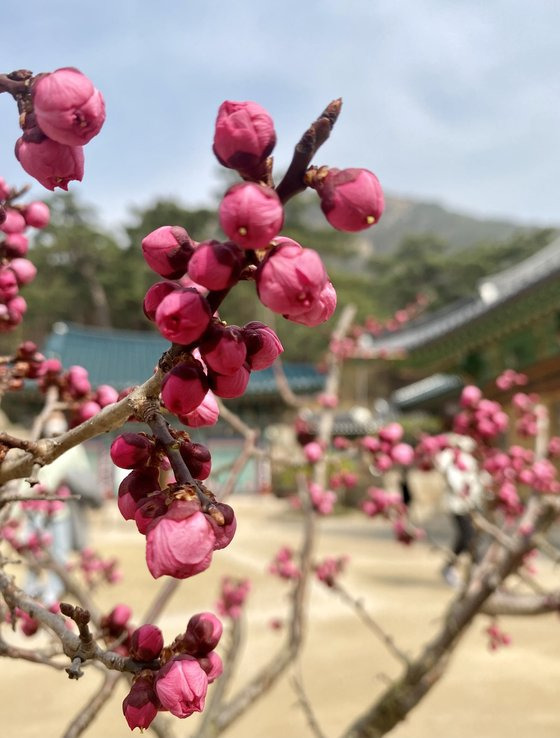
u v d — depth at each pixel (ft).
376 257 200.64
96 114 2.86
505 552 10.28
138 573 32.17
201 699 3.03
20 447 3.44
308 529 11.66
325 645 20.94
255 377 86.48
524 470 11.38
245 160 2.66
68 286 150.71
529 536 10.20
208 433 86.89
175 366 2.98
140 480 3.15
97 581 13.75
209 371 3.02
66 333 90.17
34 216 5.58
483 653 19.51
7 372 5.91
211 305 2.84
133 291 148.05
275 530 56.80
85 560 13.93
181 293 2.71
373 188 2.57
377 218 2.60
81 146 3.05
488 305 52.70
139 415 3.07
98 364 86.33
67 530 17.21
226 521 2.79
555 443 13.50
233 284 2.74
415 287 180.55
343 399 122.72
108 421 3.22
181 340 2.74
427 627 23.06
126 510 3.12
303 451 13.05
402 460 10.75
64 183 3.13
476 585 10.59
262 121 2.63
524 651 19.71
